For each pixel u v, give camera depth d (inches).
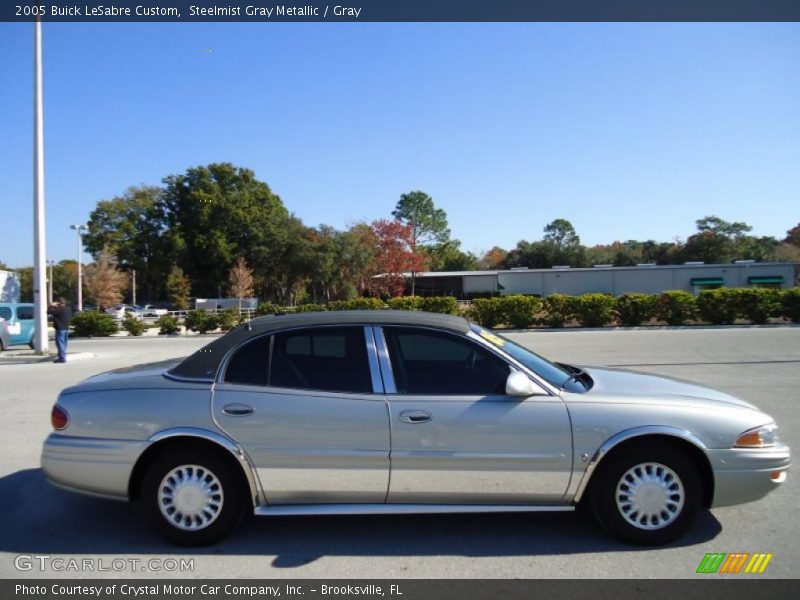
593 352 597.9
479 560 145.9
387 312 171.3
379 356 158.4
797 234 3213.6
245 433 151.9
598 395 156.3
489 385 156.3
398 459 149.9
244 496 156.0
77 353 692.7
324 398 153.2
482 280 2356.1
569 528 165.3
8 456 243.0
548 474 150.2
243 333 163.8
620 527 151.5
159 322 1114.1
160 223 2576.3
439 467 150.0
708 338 731.4
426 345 160.9
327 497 153.8
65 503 189.5
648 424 149.3
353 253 2380.7
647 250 3272.6
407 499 153.2
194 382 157.9
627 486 152.0
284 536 161.6
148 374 166.6
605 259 3378.4
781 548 150.6
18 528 169.6
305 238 2448.3
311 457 150.9
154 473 153.9
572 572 138.9
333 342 161.5
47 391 417.7
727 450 150.2
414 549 152.7
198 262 2496.3
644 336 790.5
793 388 368.5
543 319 994.1
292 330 162.6
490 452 149.6
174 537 154.0
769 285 1822.1
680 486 150.6
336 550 152.6
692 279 1857.8
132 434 153.5
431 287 2481.5
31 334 789.2
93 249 2684.5
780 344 638.5
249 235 2472.9
